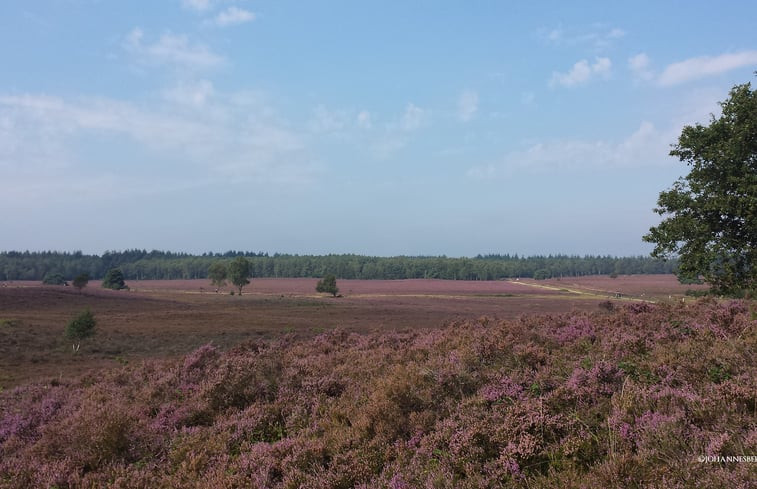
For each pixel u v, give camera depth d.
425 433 6.57
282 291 139.38
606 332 10.38
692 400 5.51
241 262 117.12
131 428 8.20
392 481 5.24
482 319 15.17
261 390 9.38
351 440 6.60
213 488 5.83
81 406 10.29
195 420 8.73
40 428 9.23
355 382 9.67
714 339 8.40
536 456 5.21
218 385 9.42
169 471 6.82
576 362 8.03
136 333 38.84
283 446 6.67
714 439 4.52
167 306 71.31
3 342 31.55
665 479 4.11
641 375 6.87
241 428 7.86
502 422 6.04
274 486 5.85
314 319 52.12
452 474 5.17
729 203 16.52
